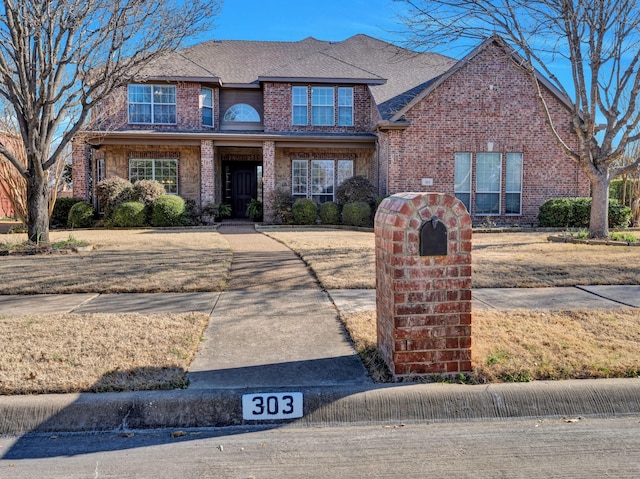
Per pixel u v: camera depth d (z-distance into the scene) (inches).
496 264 326.3
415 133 637.3
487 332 179.3
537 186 655.8
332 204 671.1
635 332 179.6
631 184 651.5
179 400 129.0
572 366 146.6
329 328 191.9
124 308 219.9
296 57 858.1
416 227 139.3
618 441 118.9
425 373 141.3
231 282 277.9
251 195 832.9
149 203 648.4
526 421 129.7
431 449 115.7
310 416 130.5
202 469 107.3
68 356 156.0
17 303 229.3
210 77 727.1
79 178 687.1
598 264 323.3
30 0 339.0
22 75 361.7
